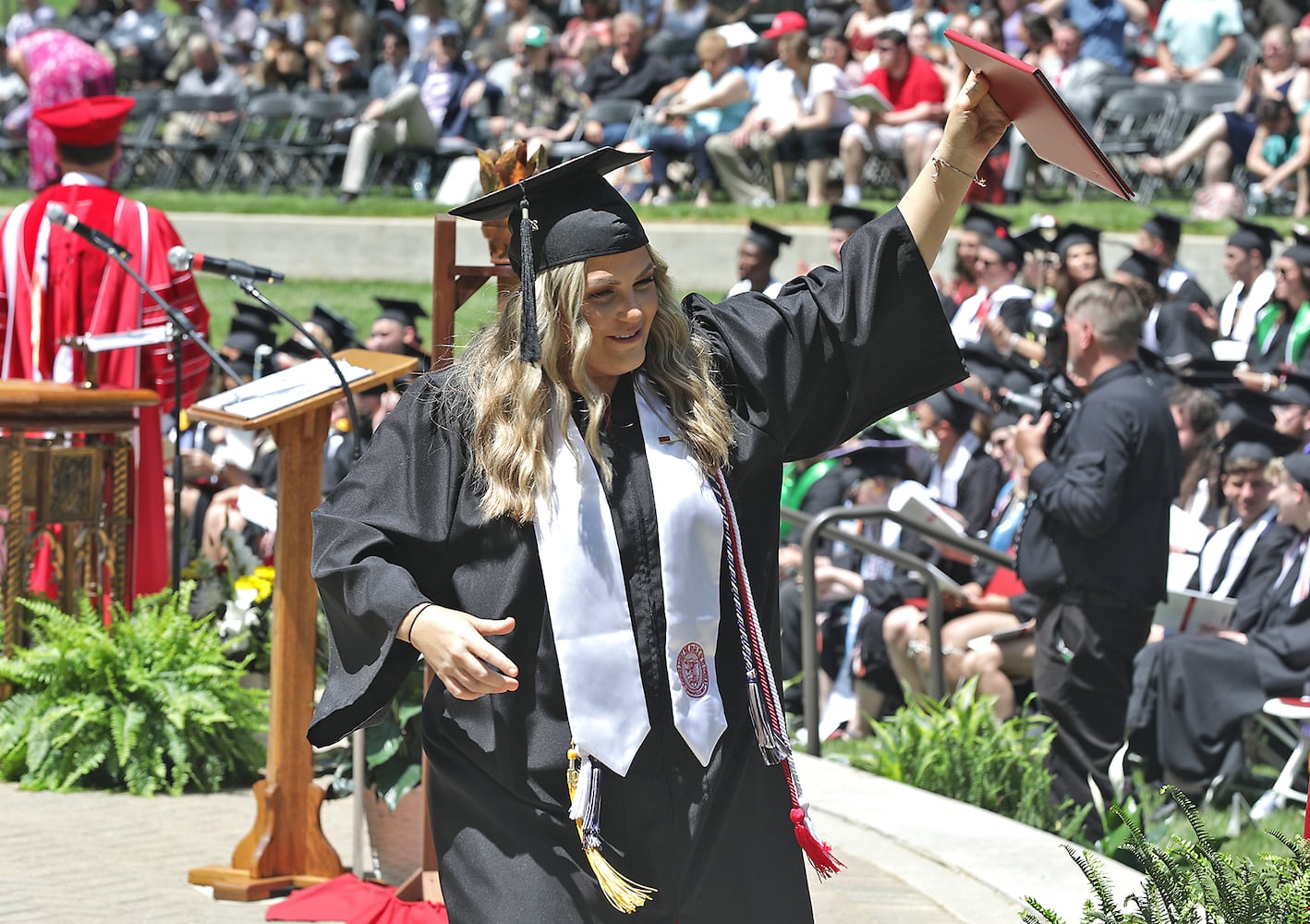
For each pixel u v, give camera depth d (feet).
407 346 62.13
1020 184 94.27
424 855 26.86
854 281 18.20
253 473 56.54
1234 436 47.62
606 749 16.34
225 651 39.75
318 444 28.94
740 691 17.22
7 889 28.58
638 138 100.42
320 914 27.30
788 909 17.29
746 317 18.11
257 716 37.86
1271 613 42.60
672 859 16.63
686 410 17.28
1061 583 36.40
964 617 47.70
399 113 105.19
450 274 25.04
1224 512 50.90
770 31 102.37
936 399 51.39
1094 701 36.55
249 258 103.14
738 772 17.10
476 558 16.96
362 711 16.81
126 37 130.31
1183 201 93.91
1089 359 36.81
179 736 36.37
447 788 17.31
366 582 16.42
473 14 128.16
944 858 30.19
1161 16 103.24
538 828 16.78
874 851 31.14
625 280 16.76
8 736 36.58
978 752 37.99
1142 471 35.76
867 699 49.67
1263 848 36.81
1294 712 40.55
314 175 117.29
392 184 110.11
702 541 16.90
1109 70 97.19
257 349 64.03
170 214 103.71
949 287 72.02
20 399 38.06
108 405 39.47
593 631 16.49
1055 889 28.27
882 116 93.04
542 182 16.84
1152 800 41.42
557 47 114.01
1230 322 66.08
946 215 18.51
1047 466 36.83
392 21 119.14
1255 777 41.73
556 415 16.78
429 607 16.07
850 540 44.75
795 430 18.12
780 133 95.76
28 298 46.52
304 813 29.19
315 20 127.54
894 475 52.54
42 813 34.04
